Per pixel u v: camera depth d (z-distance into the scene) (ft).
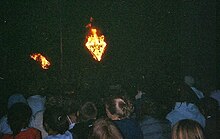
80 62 44.39
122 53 44.47
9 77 42.39
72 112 13.64
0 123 12.51
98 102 17.37
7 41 43.45
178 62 43.24
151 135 12.16
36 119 13.92
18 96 15.94
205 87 33.37
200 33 33.91
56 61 44.14
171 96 15.02
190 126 8.21
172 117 14.24
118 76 44.29
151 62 44.04
